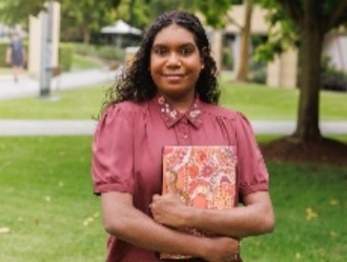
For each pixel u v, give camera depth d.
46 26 23.83
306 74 14.27
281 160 13.37
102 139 2.78
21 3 12.12
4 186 9.94
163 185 2.70
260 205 2.78
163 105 2.82
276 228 8.06
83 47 59.34
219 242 2.66
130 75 2.91
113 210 2.65
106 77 38.44
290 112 24.44
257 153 2.90
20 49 30.73
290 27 17.56
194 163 2.72
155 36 2.84
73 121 18.66
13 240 7.29
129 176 2.71
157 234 2.61
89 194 9.63
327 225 8.40
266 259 6.92
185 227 2.63
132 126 2.78
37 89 27.97
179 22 2.83
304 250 7.27
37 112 20.31
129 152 2.75
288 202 9.62
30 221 8.07
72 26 56.44
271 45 18.67
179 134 2.77
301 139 14.02
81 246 7.17
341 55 36.84
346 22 15.02
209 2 18.48
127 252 2.80
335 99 29.83
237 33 42.88
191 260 2.72
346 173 12.16
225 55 53.91
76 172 11.26
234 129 2.87
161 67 2.80
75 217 8.35
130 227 2.62
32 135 15.63
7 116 18.95
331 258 7.04
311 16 14.14
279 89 32.94
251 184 2.85
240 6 41.91
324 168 12.61
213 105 2.94
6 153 12.94
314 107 14.17
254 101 27.44
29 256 6.80
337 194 10.30
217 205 2.71
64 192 9.70
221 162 2.74
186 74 2.81
